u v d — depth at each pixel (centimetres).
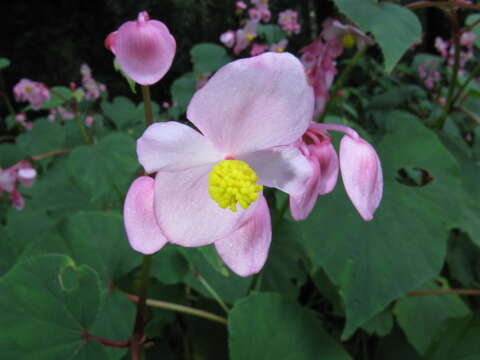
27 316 8
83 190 18
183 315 14
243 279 13
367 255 9
